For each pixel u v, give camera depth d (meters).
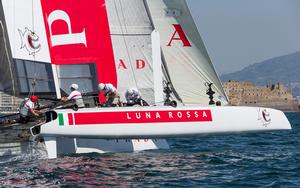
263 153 66.38
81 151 61.38
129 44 67.81
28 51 60.56
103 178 47.72
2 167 52.44
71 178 47.50
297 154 65.38
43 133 56.03
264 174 50.66
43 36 61.66
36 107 58.75
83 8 63.22
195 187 44.56
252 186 45.34
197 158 60.41
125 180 47.00
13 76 59.69
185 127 59.75
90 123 56.69
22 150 57.38
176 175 49.69
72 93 57.91
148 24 68.19
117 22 67.56
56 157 57.81
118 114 57.56
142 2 67.88
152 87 68.00
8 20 59.47
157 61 64.75
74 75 63.16
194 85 68.56
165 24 68.25
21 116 56.56
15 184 45.06
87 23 63.38
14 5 59.84
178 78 68.56
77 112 56.53
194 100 68.69
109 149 63.00
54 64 62.06
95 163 55.03
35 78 60.94
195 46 68.19
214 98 68.25
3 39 59.31
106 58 64.19
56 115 55.84
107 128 57.16
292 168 54.03
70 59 62.69
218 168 53.81
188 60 68.44
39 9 61.47
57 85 62.31
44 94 61.69
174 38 68.44
